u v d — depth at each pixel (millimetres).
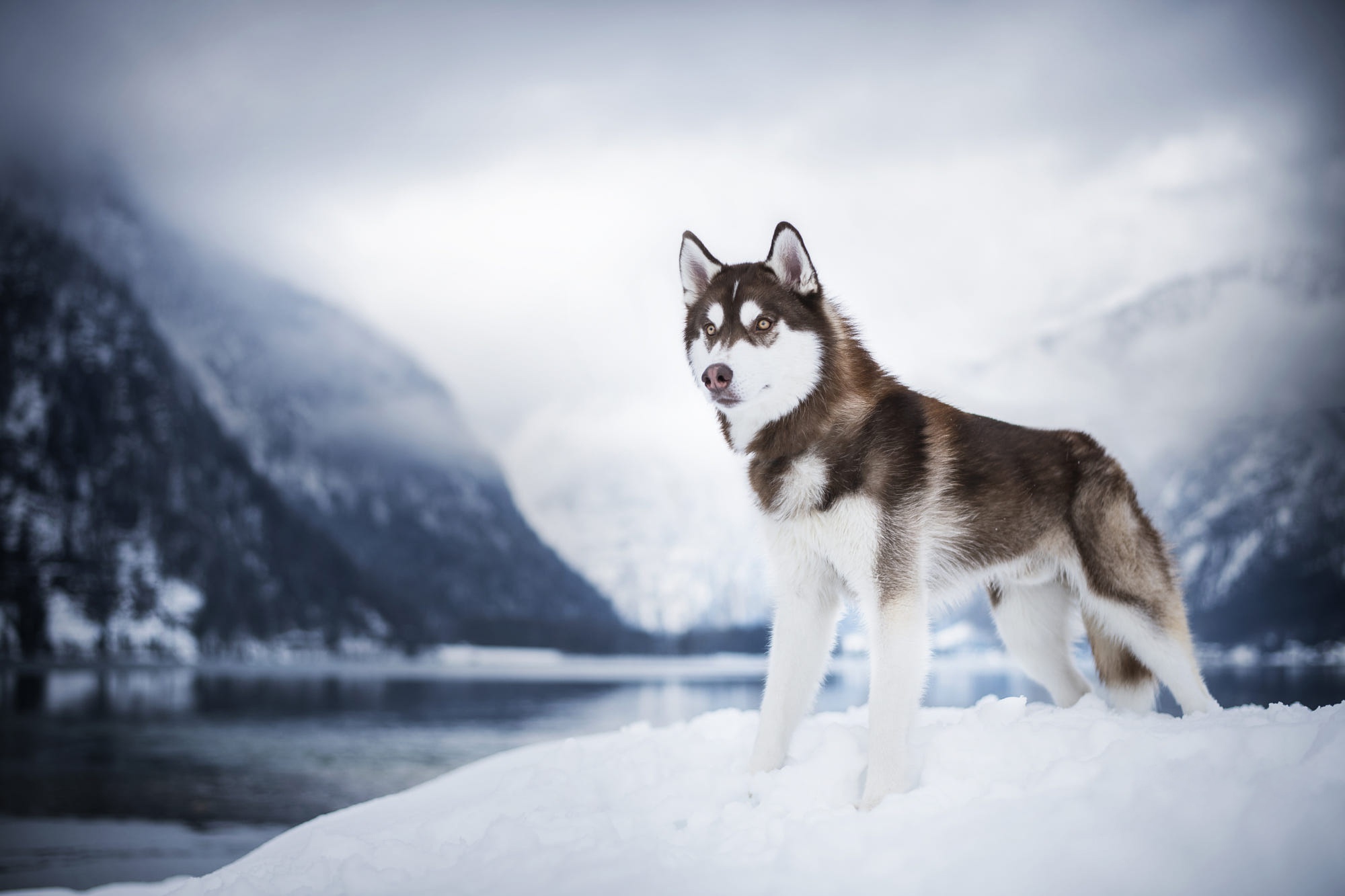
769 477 3637
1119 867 2260
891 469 3482
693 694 55781
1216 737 2822
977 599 4609
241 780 31609
